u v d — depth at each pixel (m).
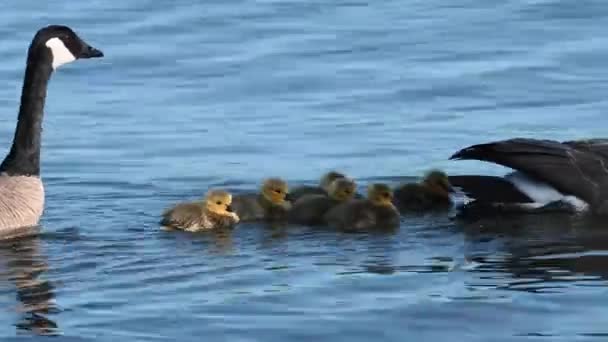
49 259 16.22
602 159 17.59
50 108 22.70
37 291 15.13
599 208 17.39
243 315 14.36
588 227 17.05
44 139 21.34
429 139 21.08
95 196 18.97
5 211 17.36
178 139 21.28
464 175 18.27
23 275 15.66
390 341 13.67
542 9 26.33
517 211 17.75
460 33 25.42
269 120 22.05
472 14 26.31
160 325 14.11
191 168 20.09
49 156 20.62
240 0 27.34
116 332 13.95
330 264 15.93
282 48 24.95
